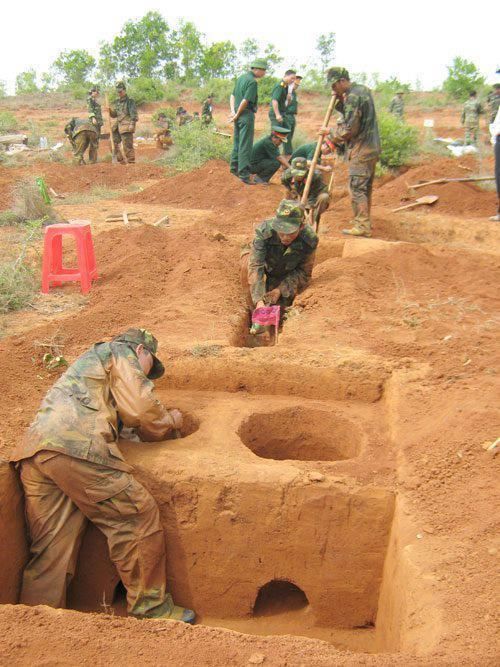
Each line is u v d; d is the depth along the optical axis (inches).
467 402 163.6
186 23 1641.2
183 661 96.2
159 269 290.5
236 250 315.3
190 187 513.0
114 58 1624.0
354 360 190.7
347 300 243.3
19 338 214.1
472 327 219.0
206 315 235.1
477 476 141.9
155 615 146.0
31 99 1357.0
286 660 96.3
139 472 149.1
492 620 103.7
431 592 113.1
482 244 350.6
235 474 147.4
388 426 171.2
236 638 102.6
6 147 766.5
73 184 585.0
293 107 506.0
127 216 434.6
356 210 331.9
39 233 366.3
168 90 1338.6
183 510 149.0
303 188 332.8
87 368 149.1
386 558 143.9
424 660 95.2
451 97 1179.3
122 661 96.0
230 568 151.4
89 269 274.7
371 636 149.0
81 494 139.7
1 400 177.2
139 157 720.3
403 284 265.7
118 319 232.2
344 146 335.6
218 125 863.1
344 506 144.8
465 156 518.0
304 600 160.2
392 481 147.3
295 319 230.4
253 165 507.8
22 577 144.4
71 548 143.8
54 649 98.0
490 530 126.0
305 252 254.1
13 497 142.9
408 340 208.5
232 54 1626.5
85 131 639.8
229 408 179.5
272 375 189.6
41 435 139.4
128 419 150.9
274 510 146.6
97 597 156.3
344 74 303.6
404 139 552.7
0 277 261.3
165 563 150.1
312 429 181.5
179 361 192.5
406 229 370.9
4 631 101.4
